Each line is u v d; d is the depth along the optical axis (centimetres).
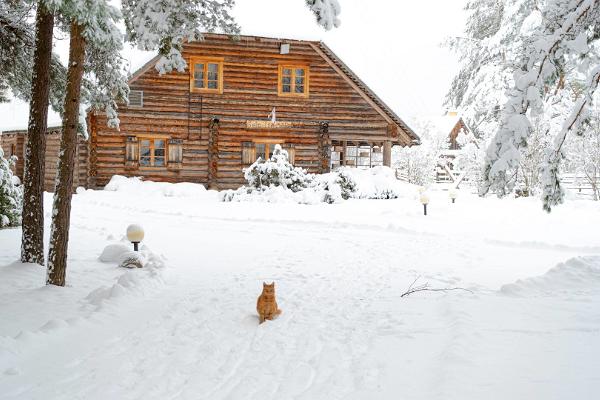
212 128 2794
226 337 626
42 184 999
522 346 521
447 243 1370
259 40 2811
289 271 1028
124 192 2525
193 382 493
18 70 1114
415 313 695
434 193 2955
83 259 1089
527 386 429
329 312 728
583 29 796
